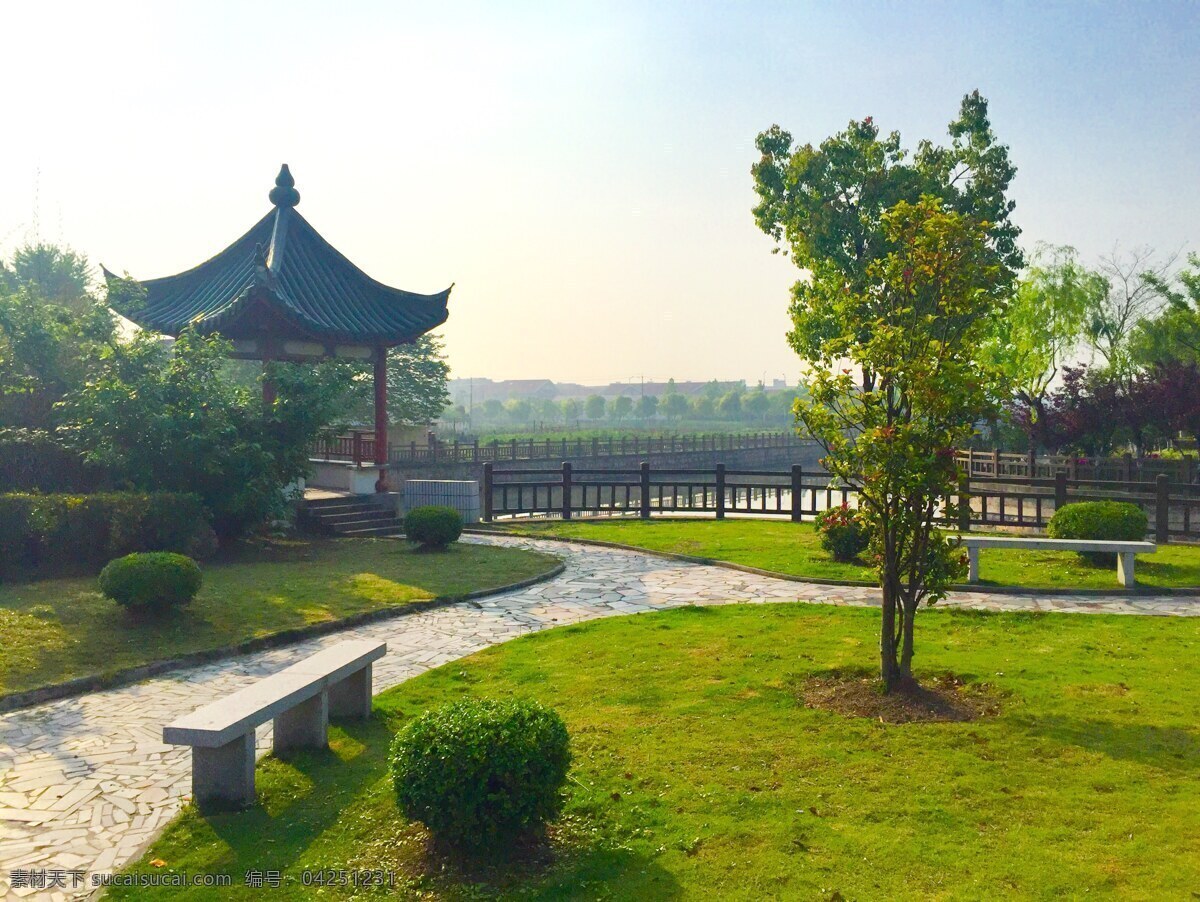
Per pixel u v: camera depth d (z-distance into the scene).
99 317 16.06
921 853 4.93
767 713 7.29
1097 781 5.80
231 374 46.62
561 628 10.80
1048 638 9.71
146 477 15.09
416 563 15.26
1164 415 29.31
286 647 10.27
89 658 9.30
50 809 6.02
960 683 8.00
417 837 5.36
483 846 5.06
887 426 7.34
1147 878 4.62
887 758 6.27
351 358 21.41
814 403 7.91
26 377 16.59
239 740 5.94
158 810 6.02
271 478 16.44
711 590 13.24
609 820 5.48
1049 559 14.88
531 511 21.92
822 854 4.95
